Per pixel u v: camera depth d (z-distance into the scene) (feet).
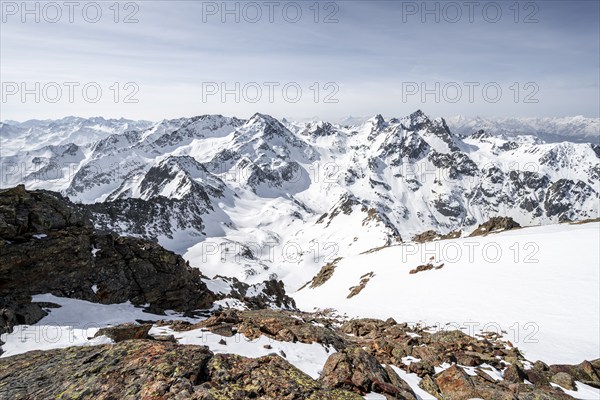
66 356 45.75
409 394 43.98
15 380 40.45
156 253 105.09
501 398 45.37
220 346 53.01
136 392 34.73
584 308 109.19
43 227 85.46
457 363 62.08
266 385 37.47
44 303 74.18
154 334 58.90
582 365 67.82
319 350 56.59
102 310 80.69
